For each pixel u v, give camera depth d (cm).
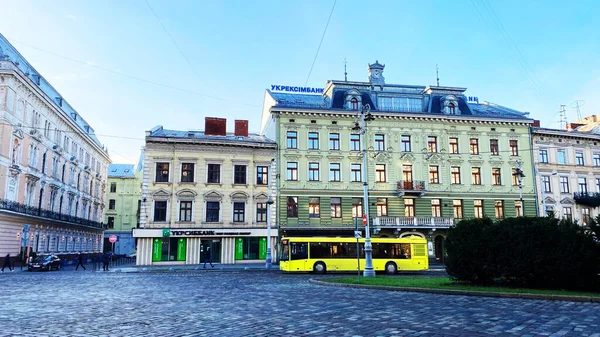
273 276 2861
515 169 4812
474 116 4747
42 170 5178
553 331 888
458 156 4706
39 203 5106
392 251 3481
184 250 4256
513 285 1781
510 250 1720
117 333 915
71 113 6456
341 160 4512
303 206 4391
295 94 5128
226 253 4306
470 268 1847
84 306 1355
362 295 1616
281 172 4412
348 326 961
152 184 4256
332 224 4384
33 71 5409
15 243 4475
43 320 1091
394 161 4572
